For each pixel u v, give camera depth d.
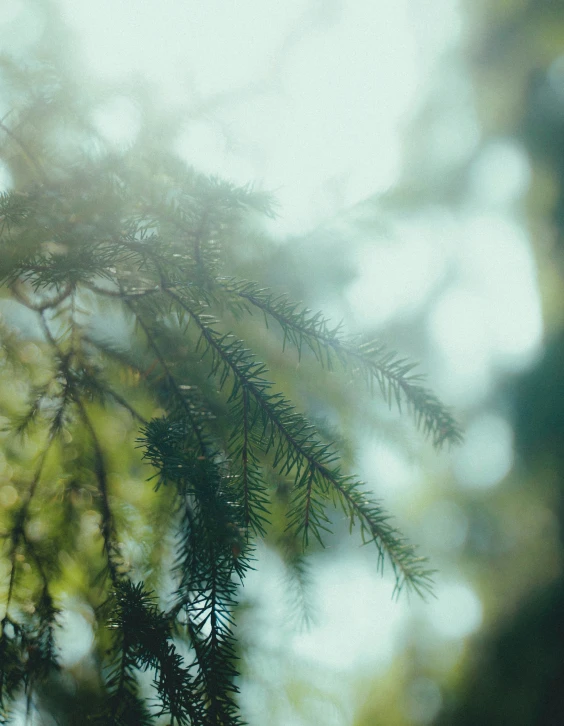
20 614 1.12
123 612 1.06
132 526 1.20
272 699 1.39
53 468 1.20
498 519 2.91
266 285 1.31
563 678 2.83
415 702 2.78
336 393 1.36
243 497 1.08
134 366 1.23
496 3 3.25
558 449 3.16
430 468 1.82
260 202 1.09
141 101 1.18
